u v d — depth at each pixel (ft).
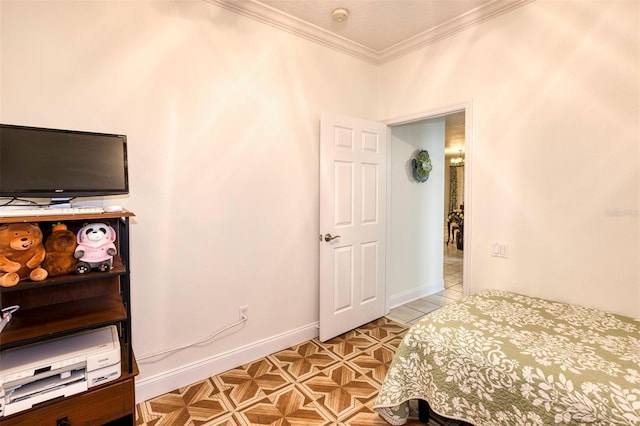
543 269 6.87
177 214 6.52
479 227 7.88
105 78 5.66
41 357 4.15
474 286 8.03
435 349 5.16
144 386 6.25
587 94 6.16
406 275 11.98
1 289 3.77
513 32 7.11
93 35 5.54
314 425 5.62
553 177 6.66
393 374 5.49
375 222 9.98
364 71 9.84
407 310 11.18
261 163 7.69
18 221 3.82
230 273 7.32
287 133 8.13
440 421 5.72
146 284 6.23
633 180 5.73
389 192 10.37
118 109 5.80
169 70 6.31
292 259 8.43
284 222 8.21
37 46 5.10
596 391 3.69
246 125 7.38
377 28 8.33
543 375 4.06
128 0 5.84
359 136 9.34
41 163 4.58
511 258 7.34
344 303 9.19
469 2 7.20
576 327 5.29
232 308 7.39
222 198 7.11
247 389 6.63
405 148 11.51
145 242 6.19
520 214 7.16
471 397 4.70
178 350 6.67
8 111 4.93
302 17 7.78
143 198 6.12
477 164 7.84
